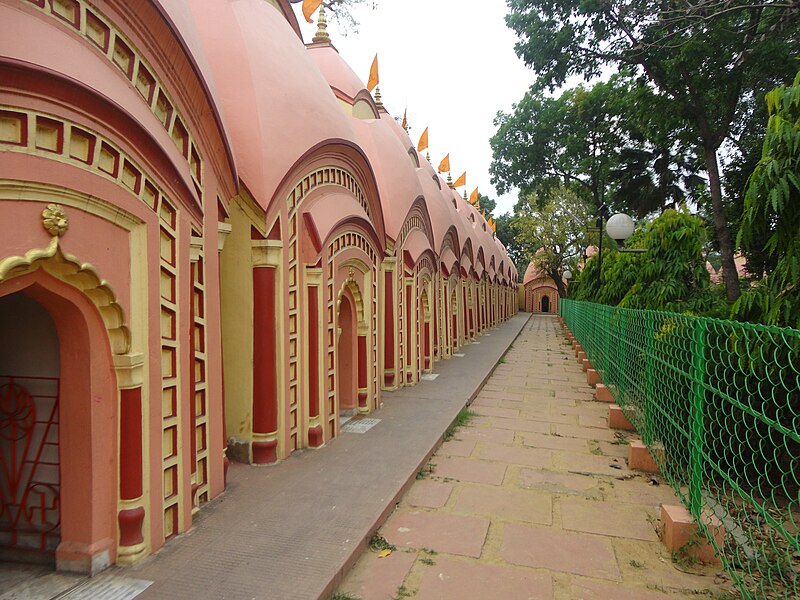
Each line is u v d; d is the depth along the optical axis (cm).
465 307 1791
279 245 521
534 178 2491
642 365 611
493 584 333
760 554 355
